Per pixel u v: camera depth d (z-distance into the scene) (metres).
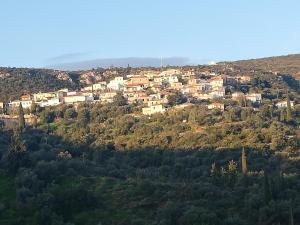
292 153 176.88
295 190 126.25
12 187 134.75
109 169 162.25
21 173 137.38
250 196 120.44
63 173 144.88
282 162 166.12
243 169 136.75
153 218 118.50
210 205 120.31
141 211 122.56
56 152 174.62
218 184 136.75
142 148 197.88
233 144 185.62
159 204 124.88
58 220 114.00
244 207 118.56
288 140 187.38
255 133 193.88
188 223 110.12
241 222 109.88
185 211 114.56
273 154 176.00
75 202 123.69
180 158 176.88
